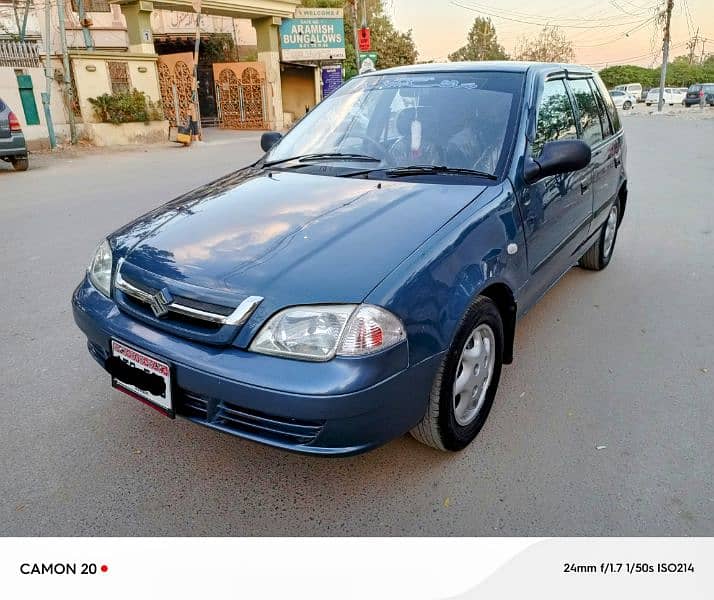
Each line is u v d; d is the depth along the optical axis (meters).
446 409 2.43
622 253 5.62
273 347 2.04
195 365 2.11
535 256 3.04
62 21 14.44
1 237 6.12
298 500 2.41
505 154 2.92
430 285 2.21
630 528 2.26
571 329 3.95
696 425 2.88
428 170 2.92
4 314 4.15
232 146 15.82
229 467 2.59
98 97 15.48
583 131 3.93
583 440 2.77
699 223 6.70
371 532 2.26
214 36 23.75
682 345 3.71
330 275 2.12
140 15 16.47
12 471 2.55
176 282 2.23
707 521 2.29
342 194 2.73
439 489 2.46
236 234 2.43
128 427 2.86
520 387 3.24
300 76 24.53
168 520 2.30
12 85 13.90
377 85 3.57
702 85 41.94
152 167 11.45
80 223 6.73
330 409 1.98
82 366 3.43
